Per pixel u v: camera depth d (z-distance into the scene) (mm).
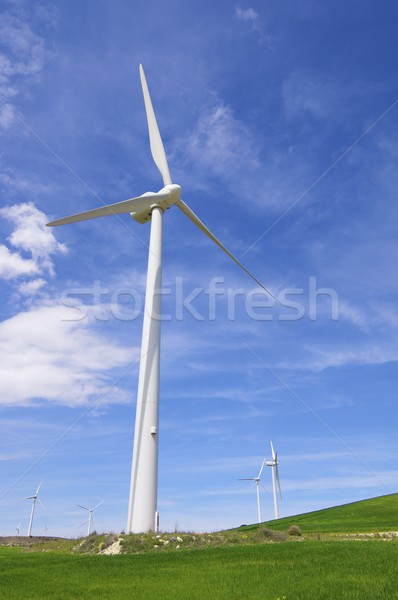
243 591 12570
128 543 22859
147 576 15523
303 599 11219
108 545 23656
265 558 18141
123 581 14875
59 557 21500
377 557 16625
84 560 19547
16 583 14875
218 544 24203
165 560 18672
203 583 13914
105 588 13742
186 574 15531
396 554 17125
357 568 14922
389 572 13961
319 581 13227
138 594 12750
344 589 12023
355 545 20234
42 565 18938
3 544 39219
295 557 17922
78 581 15070
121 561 18859
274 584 13234
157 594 12664
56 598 12617
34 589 13852
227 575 14984
